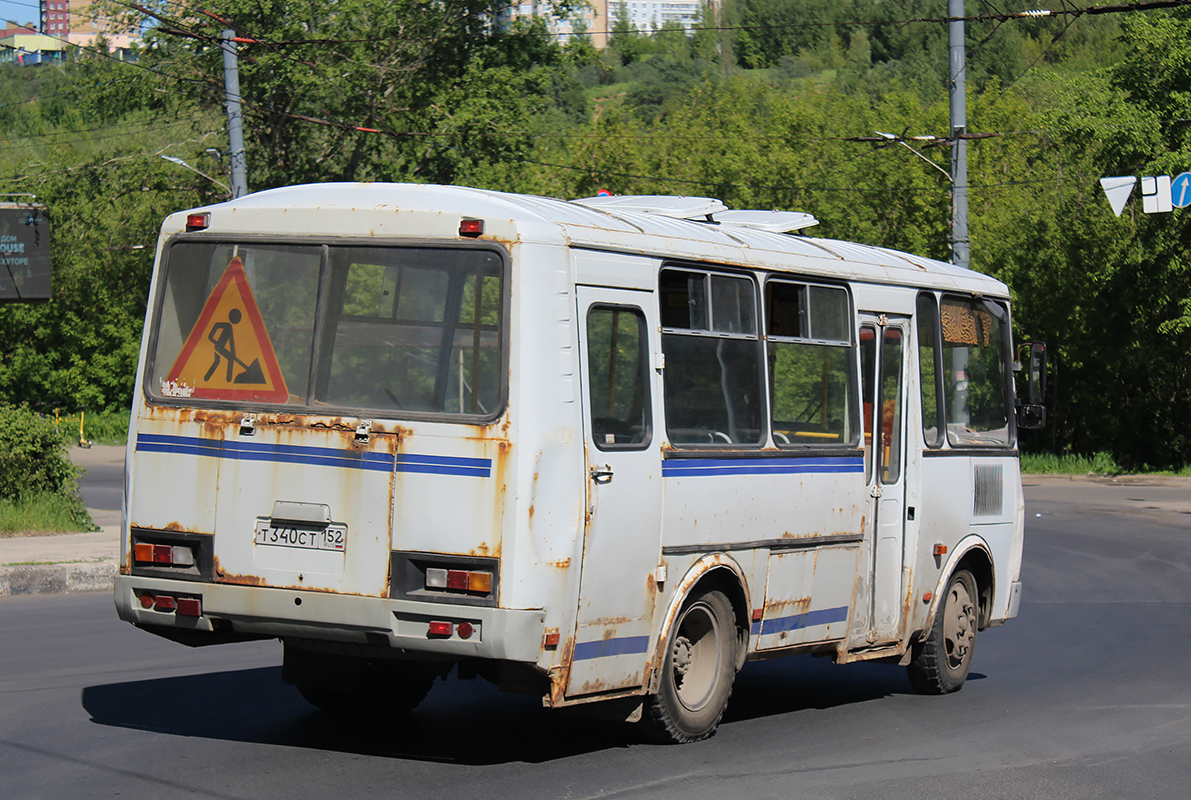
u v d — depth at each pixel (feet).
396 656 23.32
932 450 34.53
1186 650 40.96
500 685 23.49
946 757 26.73
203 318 24.79
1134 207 131.64
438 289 23.27
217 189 156.25
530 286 22.90
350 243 23.93
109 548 52.49
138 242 176.65
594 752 25.70
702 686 27.09
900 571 33.32
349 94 135.33
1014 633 44.62
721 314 27.53
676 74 440.04
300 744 25.49
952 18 81.41
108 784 22.20
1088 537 73.97
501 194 24.50
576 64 157.07
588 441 23.50
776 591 28.63
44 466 61.57
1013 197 144.97
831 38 444.14
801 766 25.46
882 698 33.83
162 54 139.13
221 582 23.73
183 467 24.21
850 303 31.58
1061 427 141.90
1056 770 25.77
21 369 187.42
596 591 23.62
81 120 242.58
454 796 22.03
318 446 23.29
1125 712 31.76
